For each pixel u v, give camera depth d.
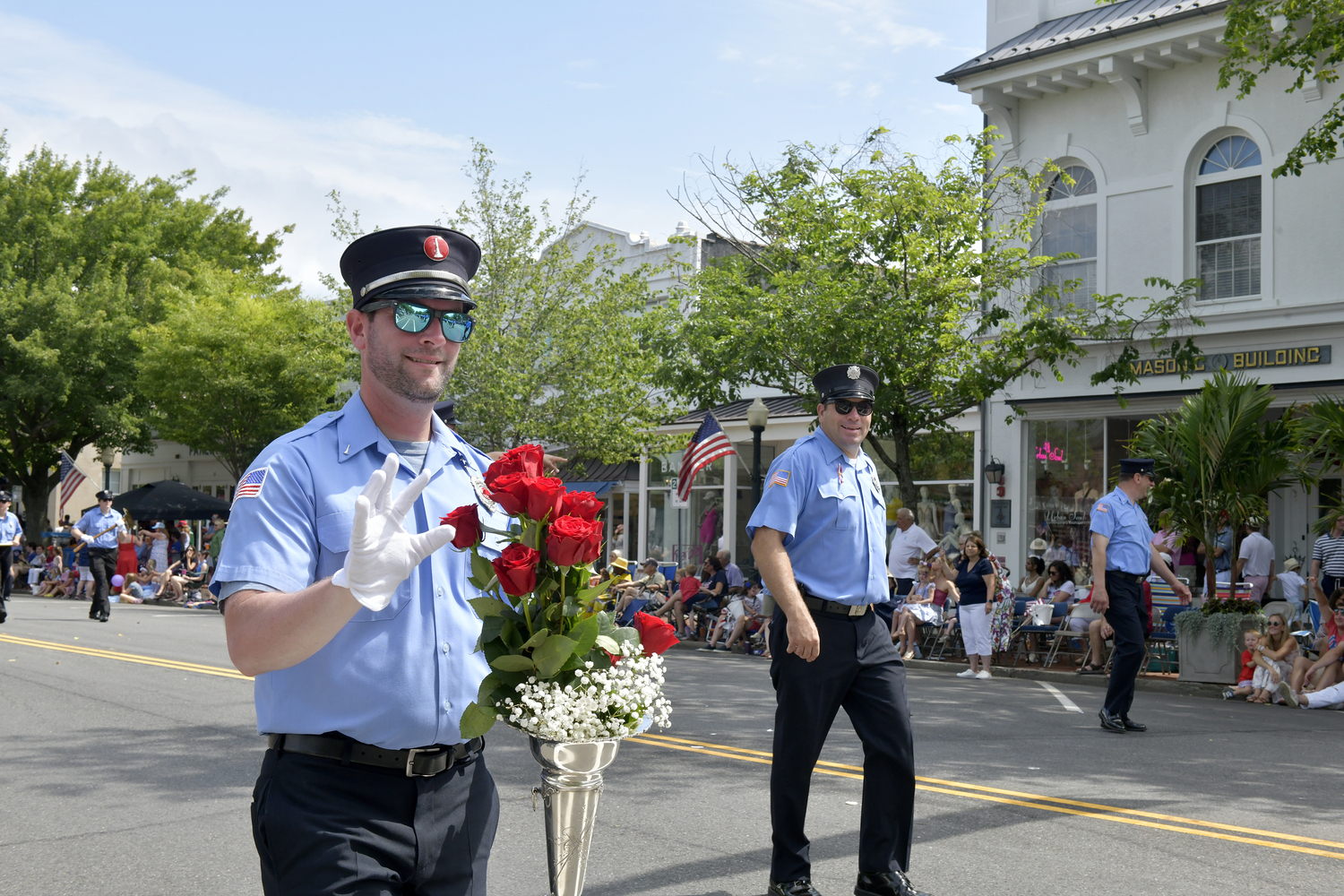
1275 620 12.44
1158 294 18.48
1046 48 18.92
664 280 27.97
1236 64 17.55
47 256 37.19
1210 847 5.70
